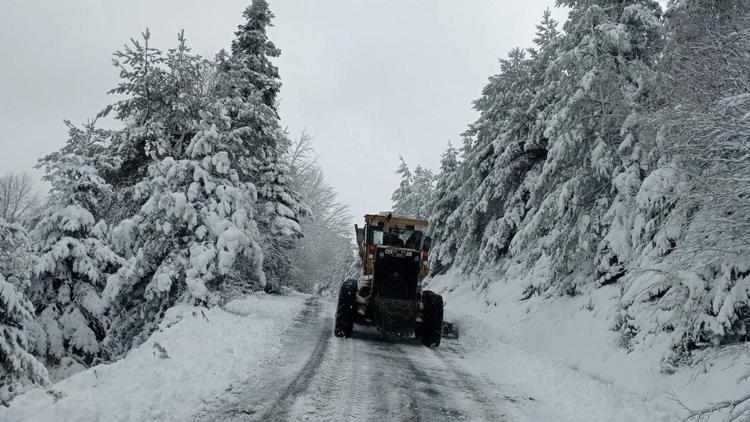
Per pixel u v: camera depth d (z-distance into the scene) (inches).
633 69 524.4
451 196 1127.6
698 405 286.4
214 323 402.3
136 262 478.9
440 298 450.3
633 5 560.7
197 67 641.6
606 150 525.0
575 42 610.5
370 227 531.8
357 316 449.1
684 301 304.0
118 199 616.1
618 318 422.3
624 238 480.1
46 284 508.1
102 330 540.4
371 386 284.0
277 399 242.5
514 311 658.8
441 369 351.9
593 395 308.3
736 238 277.4
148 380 249.1
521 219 804.6
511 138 824.9
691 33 460.1
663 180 403.2
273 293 843.4
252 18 888.9
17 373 350.6
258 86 855.7
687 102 335.6
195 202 496.7
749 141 276.4
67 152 593.0
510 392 306.7
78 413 203.5
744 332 300.7
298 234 831.1
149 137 631.8
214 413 216.4
